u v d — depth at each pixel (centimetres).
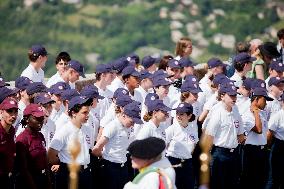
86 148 3114
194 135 3431
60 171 3075
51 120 3203
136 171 3488
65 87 3262
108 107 3603
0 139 2845
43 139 2995
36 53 3631
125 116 3241
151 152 2428
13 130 2906
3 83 3353
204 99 3841
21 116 3178
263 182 3700
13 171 2938
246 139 3622
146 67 4119
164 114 3281
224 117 3456
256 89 3603
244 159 3641
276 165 3675
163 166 2450
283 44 4647
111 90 3653
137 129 3350
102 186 3297
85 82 4175
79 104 3044
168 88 3631
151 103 3288
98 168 3284
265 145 3659
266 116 3831
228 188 3534
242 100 3628
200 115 3756
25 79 3228
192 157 3747
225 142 3475
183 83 3566
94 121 3338
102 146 3238
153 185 2388
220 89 3462
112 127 3250
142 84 3684
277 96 3853
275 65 4138
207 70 4344
